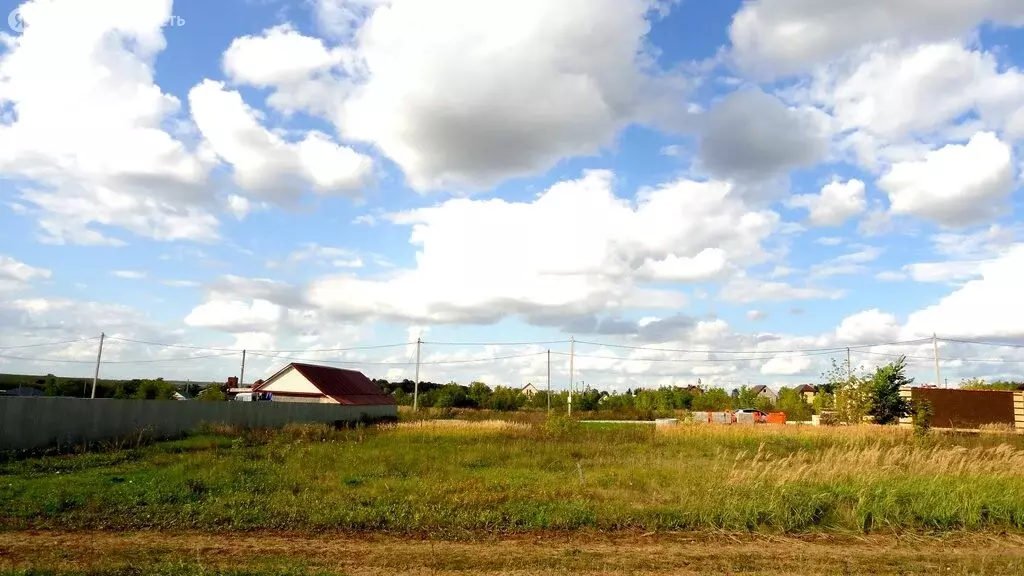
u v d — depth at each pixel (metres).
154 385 53.62
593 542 9.59
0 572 7.43
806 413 66.31
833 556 9.02
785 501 11.09
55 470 15.87
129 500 11.47
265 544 9.17
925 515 10.90
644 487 13.80
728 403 69.62
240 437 24.95
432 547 9.16
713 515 10.79
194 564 7.96
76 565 7.86
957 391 40.47
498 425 34.31
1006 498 11.49
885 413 34.16
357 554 8.75
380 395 58.34
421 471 16.59
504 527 10.30
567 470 17.25
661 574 8.05
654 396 74.00
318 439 26.22
